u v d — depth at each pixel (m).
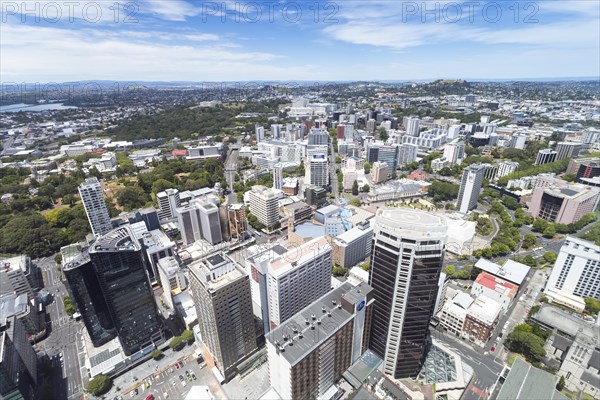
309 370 148.12
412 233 153.12
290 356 139.62
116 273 189.62
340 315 160.88
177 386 194.12
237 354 192.62
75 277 198.00
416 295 160.38
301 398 151.88
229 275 179.62
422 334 171.25
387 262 160.62
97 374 195.62
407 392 173.12
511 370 153.00
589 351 176.12
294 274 194.88
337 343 158.50
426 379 183.75
